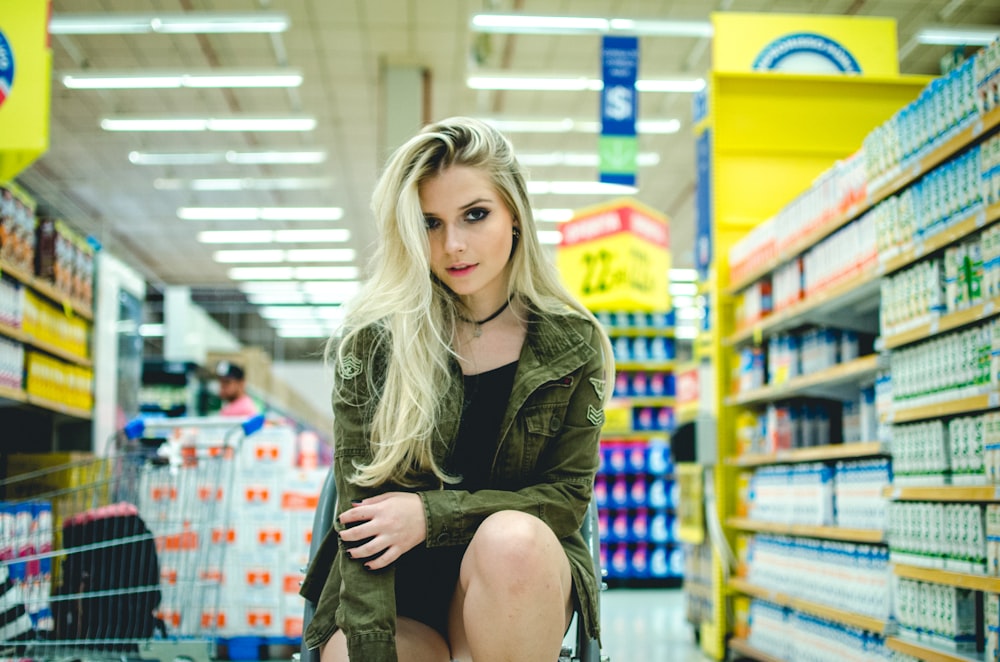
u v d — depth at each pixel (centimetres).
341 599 132
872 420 323
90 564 293
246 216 1530
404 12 882
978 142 241
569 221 923
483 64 1005
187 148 1226
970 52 980
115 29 866
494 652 123
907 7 889
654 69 1006
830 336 353
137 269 1861
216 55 966
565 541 148
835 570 322
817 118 464
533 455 149
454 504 134
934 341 262
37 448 481
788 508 370
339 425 146
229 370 568
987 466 234
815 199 350
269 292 2083
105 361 525
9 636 274
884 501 292
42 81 362
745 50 487
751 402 436
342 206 1487
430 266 150
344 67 1006
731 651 428
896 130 281
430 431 142
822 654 332
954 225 245
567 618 142
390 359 145
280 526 421
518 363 153
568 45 957
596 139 1225
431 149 144
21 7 364
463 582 133
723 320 453
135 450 350
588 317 158
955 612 248
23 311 414
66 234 473
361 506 134
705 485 416
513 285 157
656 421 867
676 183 1409
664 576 799
